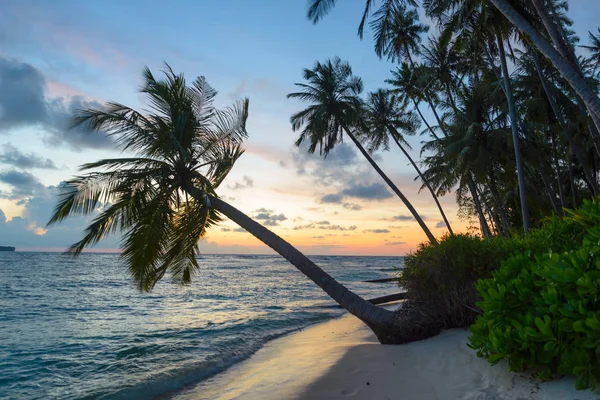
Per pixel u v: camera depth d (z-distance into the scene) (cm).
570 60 934
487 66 2392
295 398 544
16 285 3403
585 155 2470
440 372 536
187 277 1234
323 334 1183
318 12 1294
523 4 1336
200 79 1213
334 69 2448
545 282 365
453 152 2178
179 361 962
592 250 342
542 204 2600
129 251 1015
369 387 547
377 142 2702
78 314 1869
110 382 809
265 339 1194
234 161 1228
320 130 2381
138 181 1046
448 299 813
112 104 1089
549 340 337
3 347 1177
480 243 825
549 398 324
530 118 2281
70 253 987
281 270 7106
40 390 779
